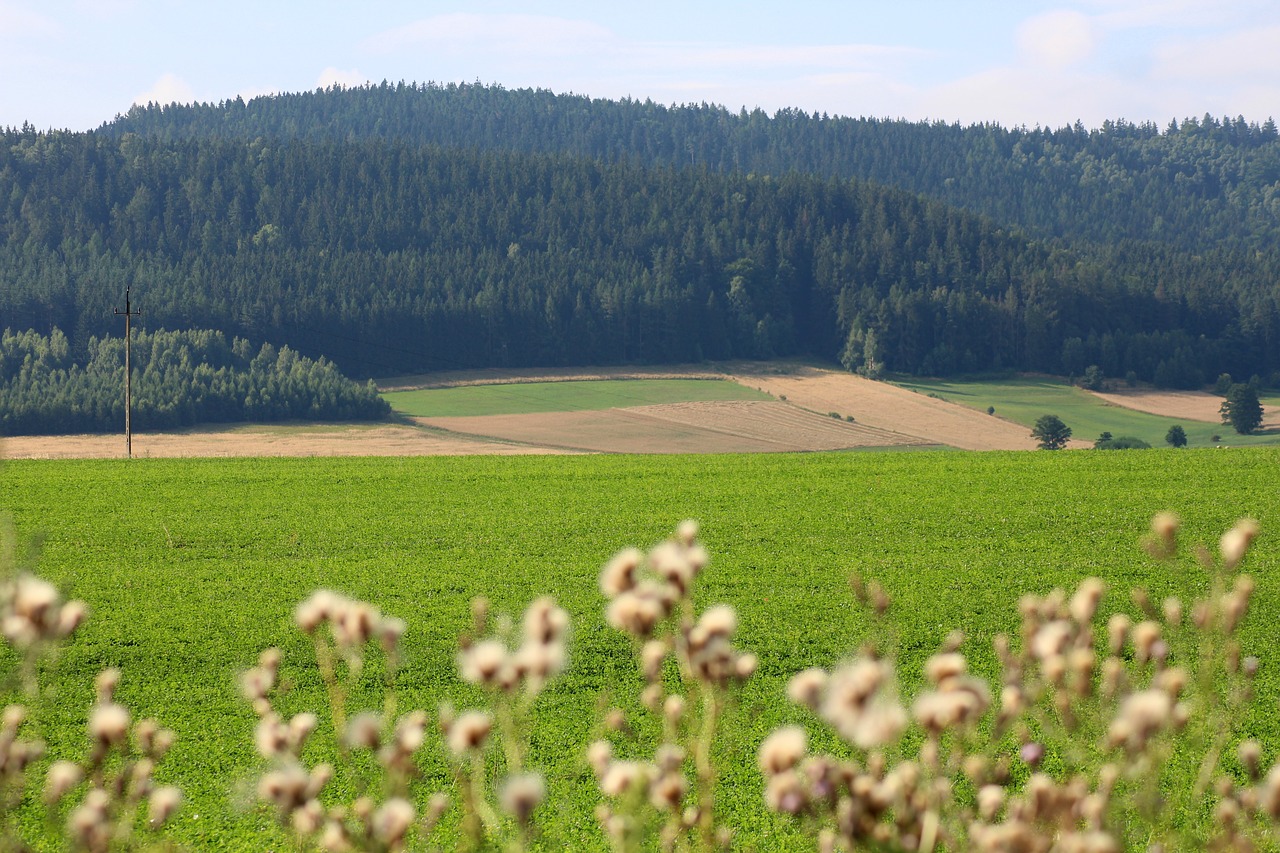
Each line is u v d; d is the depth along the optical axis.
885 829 7.02
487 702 39.25
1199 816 25.41
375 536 71.94
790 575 59.09
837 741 32.22
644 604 6.96
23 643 6.77
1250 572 55.97
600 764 8.41
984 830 7.40
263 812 28.06
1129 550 63.34
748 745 32.44
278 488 91.62
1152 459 96.81
